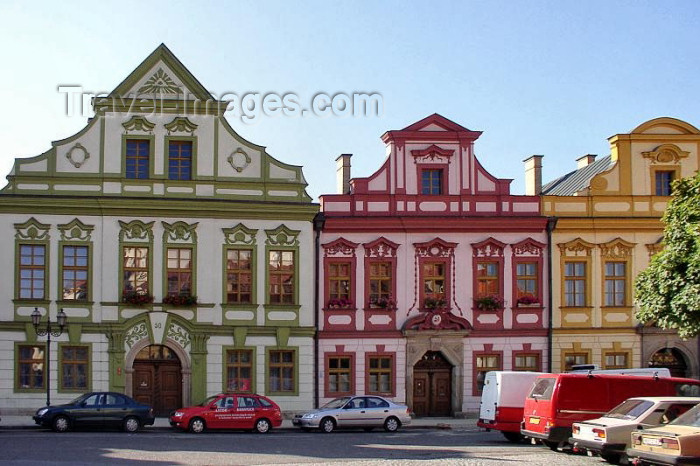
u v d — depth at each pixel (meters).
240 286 44.12
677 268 35.22
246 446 31.19
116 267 43.06
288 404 44.03
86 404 36.38
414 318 45.28
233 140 44.47
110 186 43.25
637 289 37.31
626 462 26.95
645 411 27.38
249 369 43.97
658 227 47.12
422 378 45.84
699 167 47.59
